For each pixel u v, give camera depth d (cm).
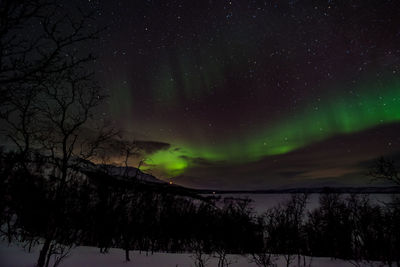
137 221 2255
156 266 1730
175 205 3241
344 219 2322
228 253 2262
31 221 1010
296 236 2002
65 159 1104
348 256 2219
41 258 1060
